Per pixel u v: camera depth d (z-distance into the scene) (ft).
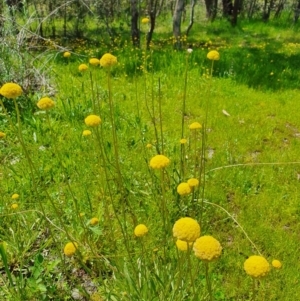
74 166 12.62
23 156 13.37
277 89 23.44
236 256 9.80
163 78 22.54
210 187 12.36
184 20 56.39
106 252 9.14
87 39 37.01
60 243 9.33
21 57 18.13
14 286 8.09
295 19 55.36
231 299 8.70
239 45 40.27
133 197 11.07
